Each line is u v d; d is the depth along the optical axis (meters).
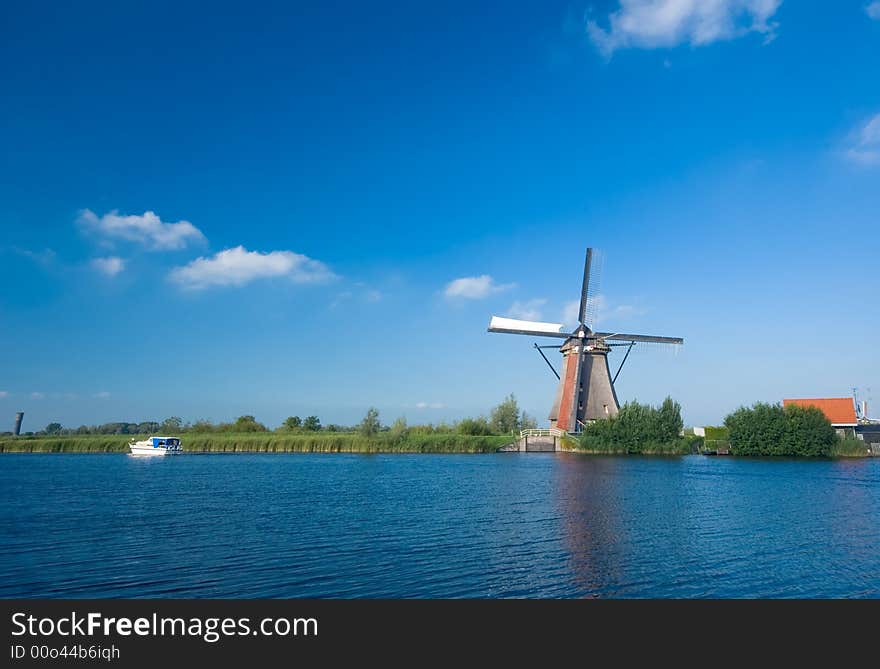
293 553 18.28
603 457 64.31
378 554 18.16
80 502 29.67
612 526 22.61
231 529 22.11
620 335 73.19
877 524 23.11
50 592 14.81
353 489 35.12
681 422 69.12
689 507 27.42
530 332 72.88
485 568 16.66
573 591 14.90
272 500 30.23
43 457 70.50
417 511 26.38
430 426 85.50
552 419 74.88
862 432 77.56
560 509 26.80
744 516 24.88
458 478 41.53
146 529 22.16
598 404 71.94
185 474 45.97
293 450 75.88
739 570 16.50
